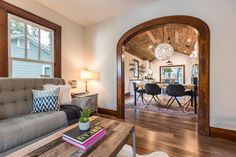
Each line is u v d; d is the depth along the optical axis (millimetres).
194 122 3111
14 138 1490
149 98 6418
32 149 1086
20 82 2234
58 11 3309
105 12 3395
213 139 2301
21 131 1562
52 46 3293
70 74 3717
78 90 3939
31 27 2855
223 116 2363
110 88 3730
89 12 3385
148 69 10148
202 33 2480
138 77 9102
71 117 2281
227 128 2334
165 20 2844
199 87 2518
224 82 2348
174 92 4105
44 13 3053
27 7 2721
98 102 3949
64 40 3547
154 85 4391
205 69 2455
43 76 3102
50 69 3264
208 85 2439
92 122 1690
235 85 2273
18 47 2633
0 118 1857
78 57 3957
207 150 1956
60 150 1078
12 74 2543
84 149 1087
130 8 3240
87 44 4121
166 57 5203
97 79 3783
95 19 3723
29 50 2830
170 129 2709
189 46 7020
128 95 7602
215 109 2418
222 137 2359
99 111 3920
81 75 3695
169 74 10070
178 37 5887
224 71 2344
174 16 2752
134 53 8266
